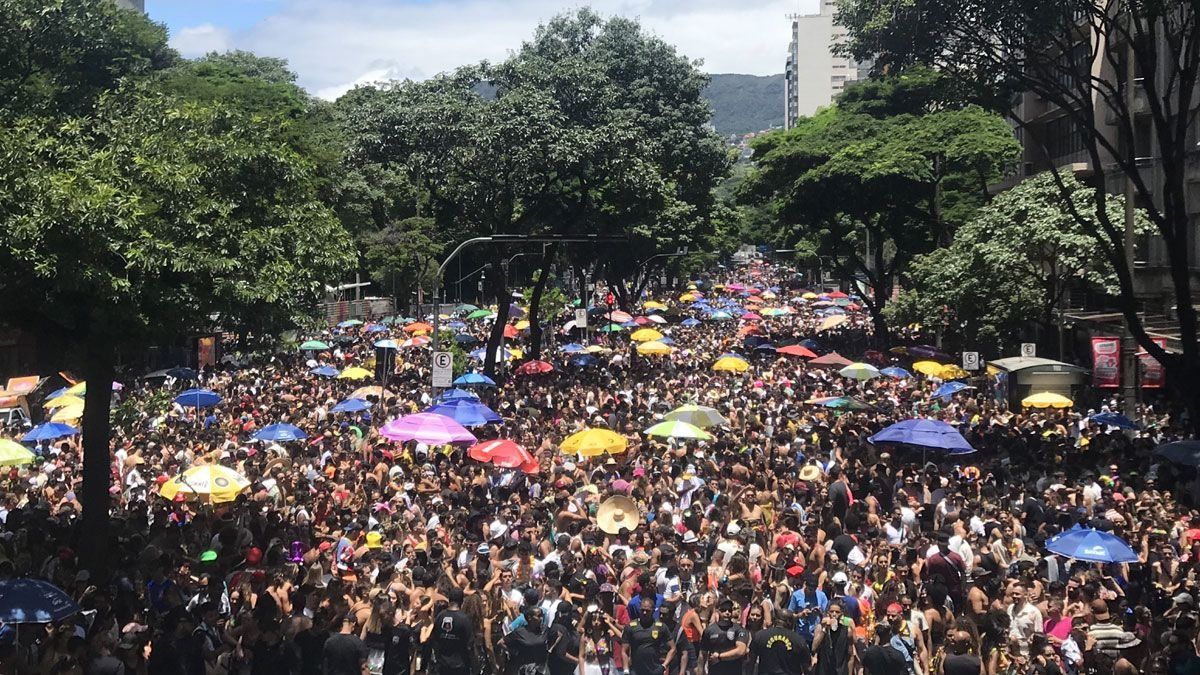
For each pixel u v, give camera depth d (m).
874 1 23.67
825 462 24.25
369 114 41.94
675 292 111.75
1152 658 12.54
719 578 15.19
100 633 12.77
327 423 29.30
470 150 39.72
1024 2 22.27
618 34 55.09
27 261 16.33
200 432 27.58
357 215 54.97
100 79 35.28
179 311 17.69
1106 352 31.55
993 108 24.89
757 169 64.00
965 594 15.01
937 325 45.53
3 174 16.61
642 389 36.41
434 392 33.59
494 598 14.09
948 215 53.41
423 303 83.12
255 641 13.18
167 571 15.52
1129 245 27.42
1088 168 46.78
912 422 22.58
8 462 20.52
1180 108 21.42
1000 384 34.00
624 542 16.94
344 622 13.10
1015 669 13.06
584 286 65.94
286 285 18.86
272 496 20.11
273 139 21.91
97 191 16.47
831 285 120.31
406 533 17.72
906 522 18.38
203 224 17.84
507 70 42.88
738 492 19.50
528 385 40.41
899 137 54.28
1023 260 37.25
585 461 24.25
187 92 44.34
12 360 45.97
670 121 54.94
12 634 13.23
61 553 16.86
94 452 18.17
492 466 23.58
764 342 54.59
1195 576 15.28
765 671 12.81
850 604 14.03
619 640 13.60
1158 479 22.03
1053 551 15.23
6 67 28.61
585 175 43.59
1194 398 22.12
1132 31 33.44
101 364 18.08
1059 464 22.66
